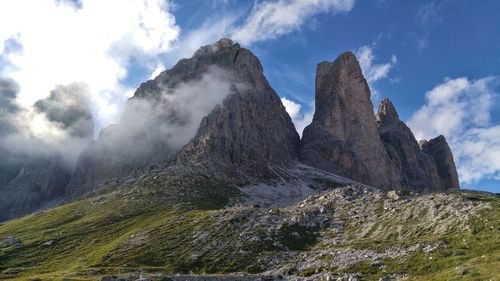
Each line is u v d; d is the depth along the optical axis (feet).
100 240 479.00
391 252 287.69
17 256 442.09
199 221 458.91
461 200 356.38
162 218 530.68
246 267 336.29
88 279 302.04
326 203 472.44
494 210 308.19
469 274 195.42
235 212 465.47
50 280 308.60
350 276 257.14
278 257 344.49
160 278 290.97
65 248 463.42
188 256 370.94
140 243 417.28
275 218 436.76
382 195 447.42
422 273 236.63
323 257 319.47
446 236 289.74
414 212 370.32
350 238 365.61
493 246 246.06
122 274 316.19
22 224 613.11
